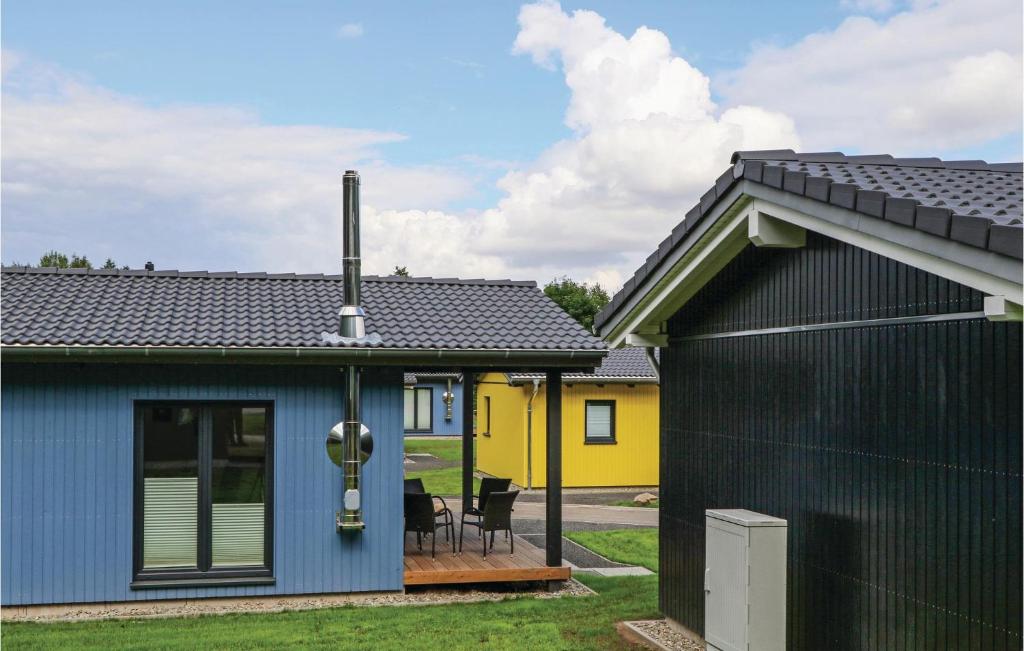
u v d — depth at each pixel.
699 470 8.94
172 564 10.30
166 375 10.23
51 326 9.93
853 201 5.48
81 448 10.05
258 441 10.55
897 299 6.07
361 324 10.67
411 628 9.27
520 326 11.48
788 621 7.38
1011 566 5.06
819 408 6.97
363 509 10.72
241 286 12.27
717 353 8.62
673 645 8.68
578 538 15.07
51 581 9.94
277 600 10.44
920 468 5.83
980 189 6.03
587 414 22.14
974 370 5.38
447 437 37.34
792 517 7.34
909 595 5.91
